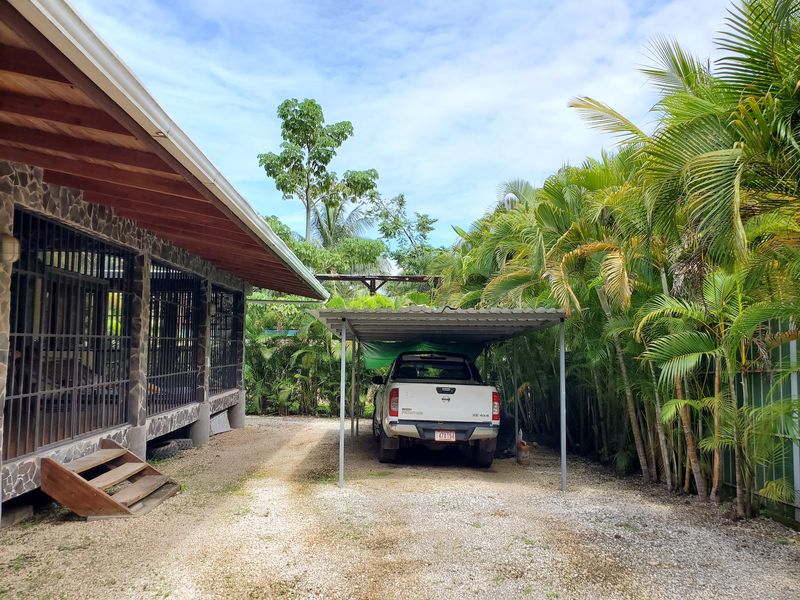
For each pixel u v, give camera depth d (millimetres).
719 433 6359
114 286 7715
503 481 8023
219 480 7750
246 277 13391
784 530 5727
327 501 6656
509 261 10875
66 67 2730
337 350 15445
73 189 5961
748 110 4344
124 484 6855
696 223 4652
